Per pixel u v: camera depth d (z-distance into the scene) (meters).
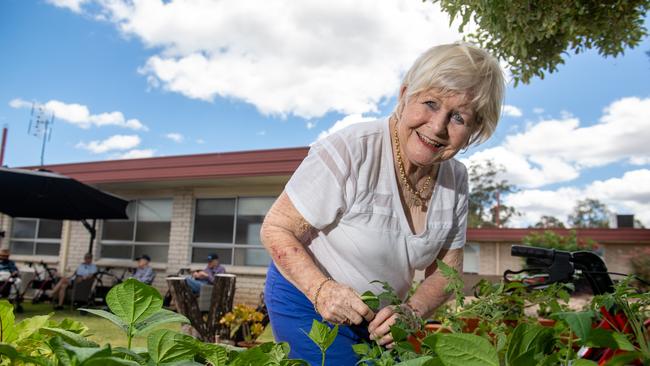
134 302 0.46
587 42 3.77
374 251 1.20
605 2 3.56
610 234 14.10
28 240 11.88
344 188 1.16
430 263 1.33
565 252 1.18
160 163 9.60
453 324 0.74
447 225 1.29
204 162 9.23
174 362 0.46
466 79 1.04
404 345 0.59
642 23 3.55
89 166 10.28
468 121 1.09
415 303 1.14
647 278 10.33
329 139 1.21
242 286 9.38
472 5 3.46
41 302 9.24
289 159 8.66
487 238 15.16
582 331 0.40
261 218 9.74
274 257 1.15
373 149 1.20
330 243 1.24
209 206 10.22
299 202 1.15
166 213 10.62
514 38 3.49
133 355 0.43
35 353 0.53
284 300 1.19
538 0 3.42
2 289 7.67
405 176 1.23
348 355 1.07
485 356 0.39
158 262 10.46
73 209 8.69
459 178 1.34
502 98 1.14
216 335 4.03
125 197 10.96
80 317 6.60
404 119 1.15
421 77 1.08
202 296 6.21
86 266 8.91
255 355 0.47
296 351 1.16
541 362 0.45
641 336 0.61
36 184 8.06
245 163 8.94
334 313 0.96
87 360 0.33
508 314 0.97
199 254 10.07
